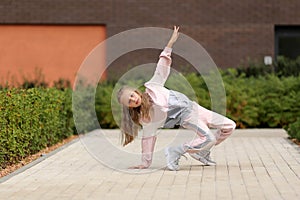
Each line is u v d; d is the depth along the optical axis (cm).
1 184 1256
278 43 2972
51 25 2955
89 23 2939
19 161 1603
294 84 2503
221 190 1166
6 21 2939
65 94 2175
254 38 2941
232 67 2930
